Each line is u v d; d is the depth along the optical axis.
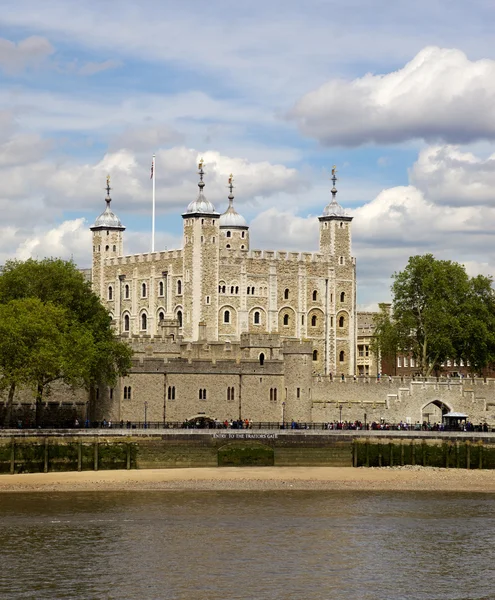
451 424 148.88
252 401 149.88
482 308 176.88
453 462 136.12
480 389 164.75
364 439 135.50
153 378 144.00
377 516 101.56
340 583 79.31
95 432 126.69
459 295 178.25
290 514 101.50
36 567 81.81
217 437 131.62
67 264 145.62
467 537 93.00
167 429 129.88
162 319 184.25
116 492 111.88
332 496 112.38
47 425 136.75
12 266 143.88
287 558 85.12
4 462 121.88
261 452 132.88
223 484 117.81
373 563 84.38
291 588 77.94
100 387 141.12
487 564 84.62
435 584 79.56
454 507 107.00
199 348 152.75
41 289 140.88
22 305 128.75
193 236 191.88
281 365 151.88
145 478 119.94
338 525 96.88
